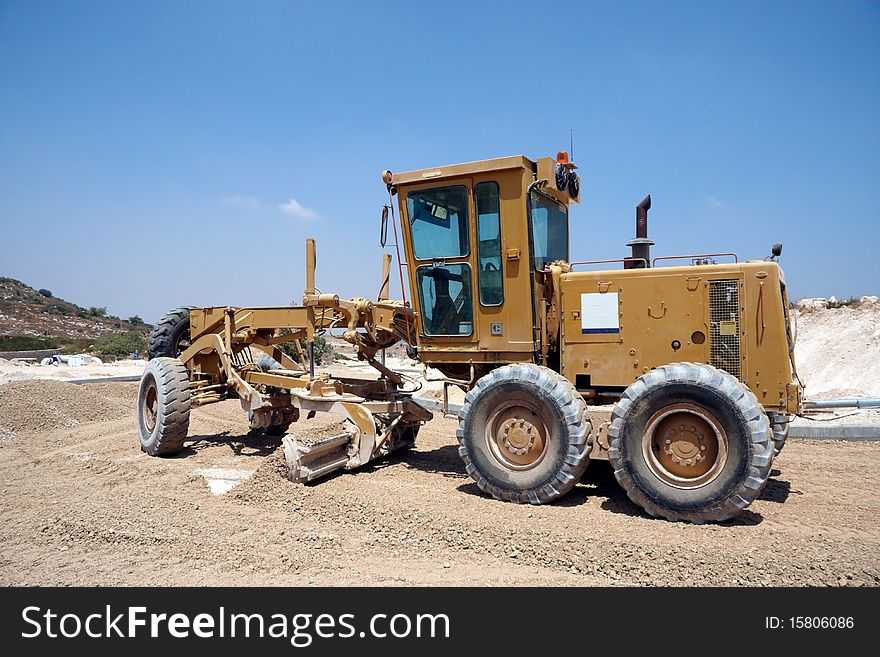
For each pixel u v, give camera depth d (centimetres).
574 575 436
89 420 1114
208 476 705
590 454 572
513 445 591
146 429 844
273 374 835
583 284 630
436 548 485
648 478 529
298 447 636
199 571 450
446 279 679
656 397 529
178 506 593
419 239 686
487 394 598
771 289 559
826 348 1789
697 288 584
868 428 897
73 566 461
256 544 496
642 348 602
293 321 791
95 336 6084
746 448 496
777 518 527
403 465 744
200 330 870
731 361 571
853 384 1538
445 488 637
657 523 513
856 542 461
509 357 646
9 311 6209
